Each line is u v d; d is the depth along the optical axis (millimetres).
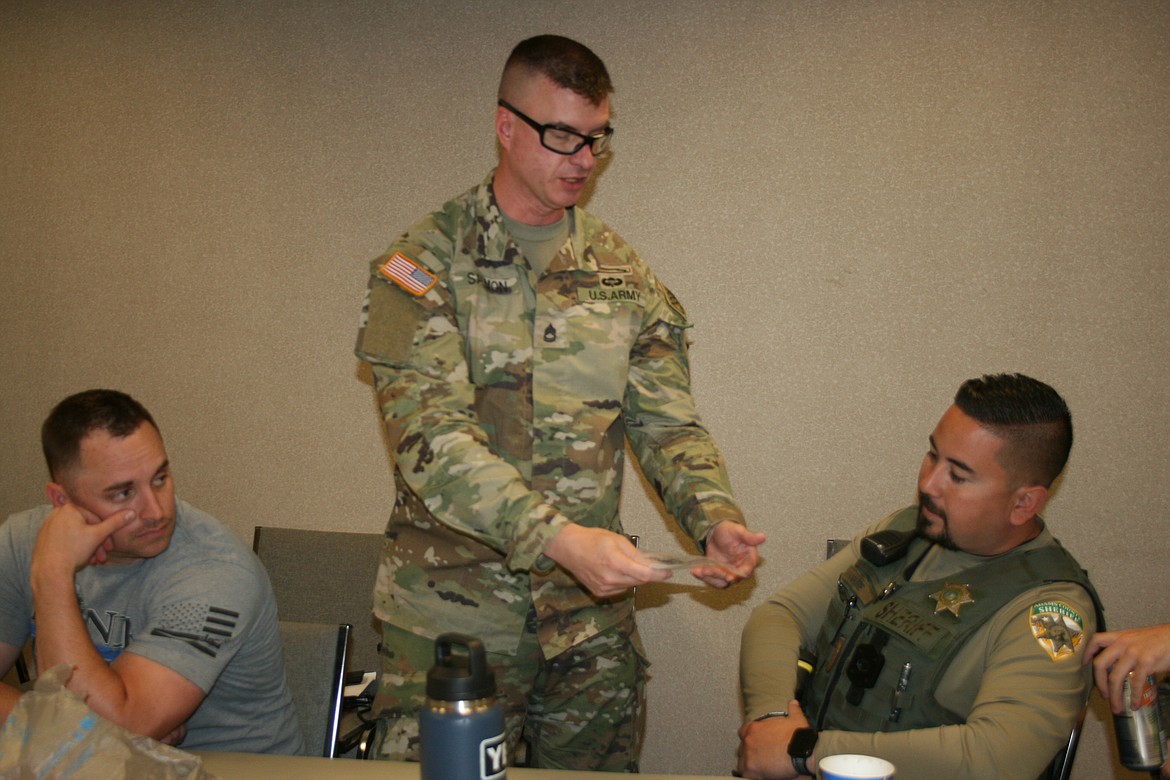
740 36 2854
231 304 3102
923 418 2789
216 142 3107
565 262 1770
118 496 1587
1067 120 2723
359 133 3039
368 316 1603
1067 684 1358
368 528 3041
